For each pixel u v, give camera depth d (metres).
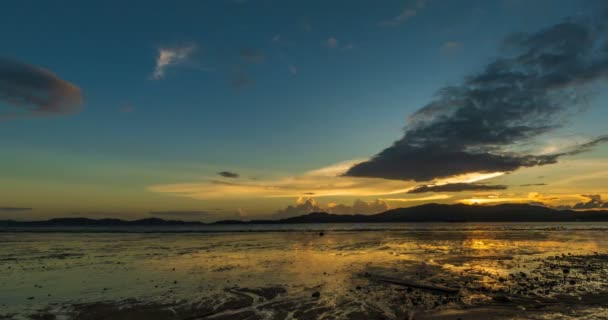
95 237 69.19
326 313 12.81
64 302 14.55
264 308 13.55
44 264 26.45
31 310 13.34
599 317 11.88
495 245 41.25
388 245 42.97
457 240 50.75
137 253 34.91
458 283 18.11
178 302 14.49
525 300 14.42
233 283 18.61
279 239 59.53
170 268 24.16
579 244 42.12
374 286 17.69
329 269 23.42
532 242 45.72
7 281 19.36
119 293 16.23
